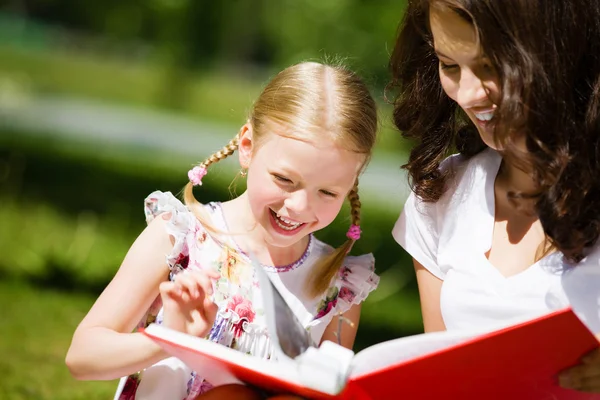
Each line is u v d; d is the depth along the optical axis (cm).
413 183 364
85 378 331
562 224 305
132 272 344
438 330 372
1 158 1381
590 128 308
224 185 1303
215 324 344
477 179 351
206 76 2677
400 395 279
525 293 322
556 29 304
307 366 266
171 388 339
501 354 273
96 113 2142
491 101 311
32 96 2202
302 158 327
